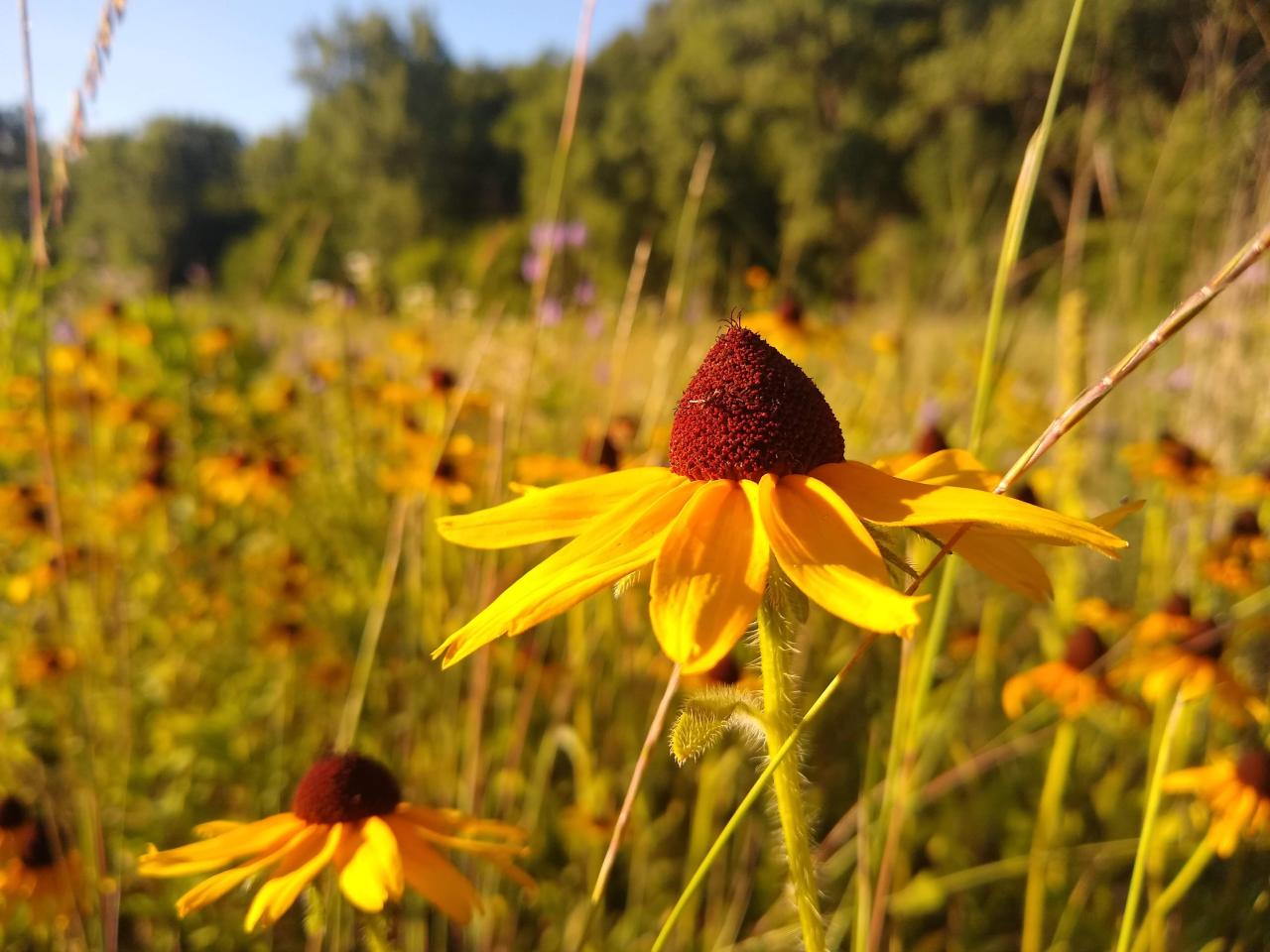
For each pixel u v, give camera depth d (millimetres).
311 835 1809
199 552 4906
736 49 17812
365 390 5508
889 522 1248
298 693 4148
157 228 30250
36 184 2357
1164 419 5191
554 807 3654
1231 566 3256
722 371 1446
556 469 3598
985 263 5133
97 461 4918
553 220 3158
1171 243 4883
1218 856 2934
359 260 7367
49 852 2545
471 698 3311
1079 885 2918
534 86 42062
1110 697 2885
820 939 1300
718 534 1263
